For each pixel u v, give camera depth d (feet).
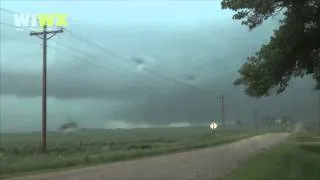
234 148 296.10
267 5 130.11
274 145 320.50
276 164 138.92
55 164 162.71
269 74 153.58
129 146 343.46
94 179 108.37
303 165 143.23
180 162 173.06
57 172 135.03
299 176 108.27
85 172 132.16
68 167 157.28
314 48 141.90
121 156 216.13
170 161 181.16
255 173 111.24
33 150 251.80
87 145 363.56
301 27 132.05
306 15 128.47
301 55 145.38
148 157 219.41
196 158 197.98
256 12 134.62
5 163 154.40
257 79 157.28
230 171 122.62
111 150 277.03
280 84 157.38
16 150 256.73
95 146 341.82
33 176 121.49
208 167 143.23
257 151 241.55
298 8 128.67
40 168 151.23
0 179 114.11
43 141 219.61
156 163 169.99
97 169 143.74
